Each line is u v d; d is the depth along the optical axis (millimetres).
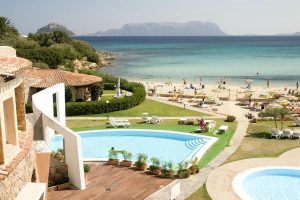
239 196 21469
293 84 75625
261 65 111625
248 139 33531
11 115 16188
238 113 46062
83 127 38812
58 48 95062
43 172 20375
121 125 39031
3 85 14664
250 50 194375
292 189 23328
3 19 99562
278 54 160625
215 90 64938
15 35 103938
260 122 40500
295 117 41844
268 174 25703
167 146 33719
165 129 37844
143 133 36875
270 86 73000
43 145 22250
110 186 23281
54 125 24047
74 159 22750
